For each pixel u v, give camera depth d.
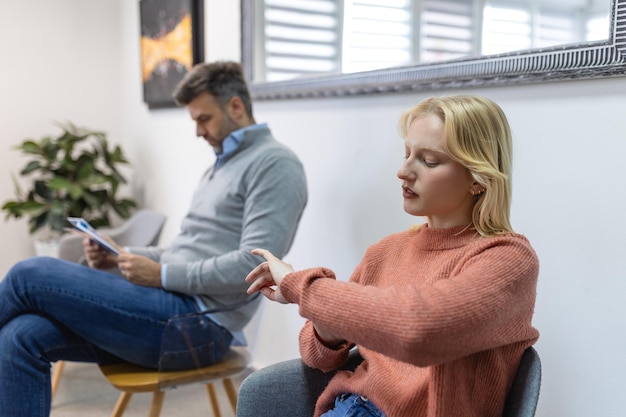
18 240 3.78
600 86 1.32
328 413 1.17
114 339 1.72
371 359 1.14
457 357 0.91
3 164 3.71
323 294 0.99
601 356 1.35
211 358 1.76
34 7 3.72
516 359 1.01
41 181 3.53
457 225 1.09
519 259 0.96
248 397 1.23
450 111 1.04
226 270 1.73
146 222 2.55
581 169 1.37
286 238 1.78
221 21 2.85
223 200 1.89
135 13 3.74
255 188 1.82
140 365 1.79
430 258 1.11
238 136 1.93
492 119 1.05
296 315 2.42
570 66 1.33
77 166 3.52
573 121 1.38
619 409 1.32
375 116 1.95
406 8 1.78
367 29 1.94
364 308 0.93
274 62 2.44
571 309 1.41
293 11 2.29
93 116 3.98
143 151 3.79
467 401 0.98
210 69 1.95
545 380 1.48
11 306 1.68
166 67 3.29
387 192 1.92
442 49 1.68
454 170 1.04
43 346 1.65
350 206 2.09
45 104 3.82
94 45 3.94
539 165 1.46
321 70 2.17
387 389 1.07
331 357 1.20
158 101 3.42
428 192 1.06
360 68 1.98
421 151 1.06
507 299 0.92
